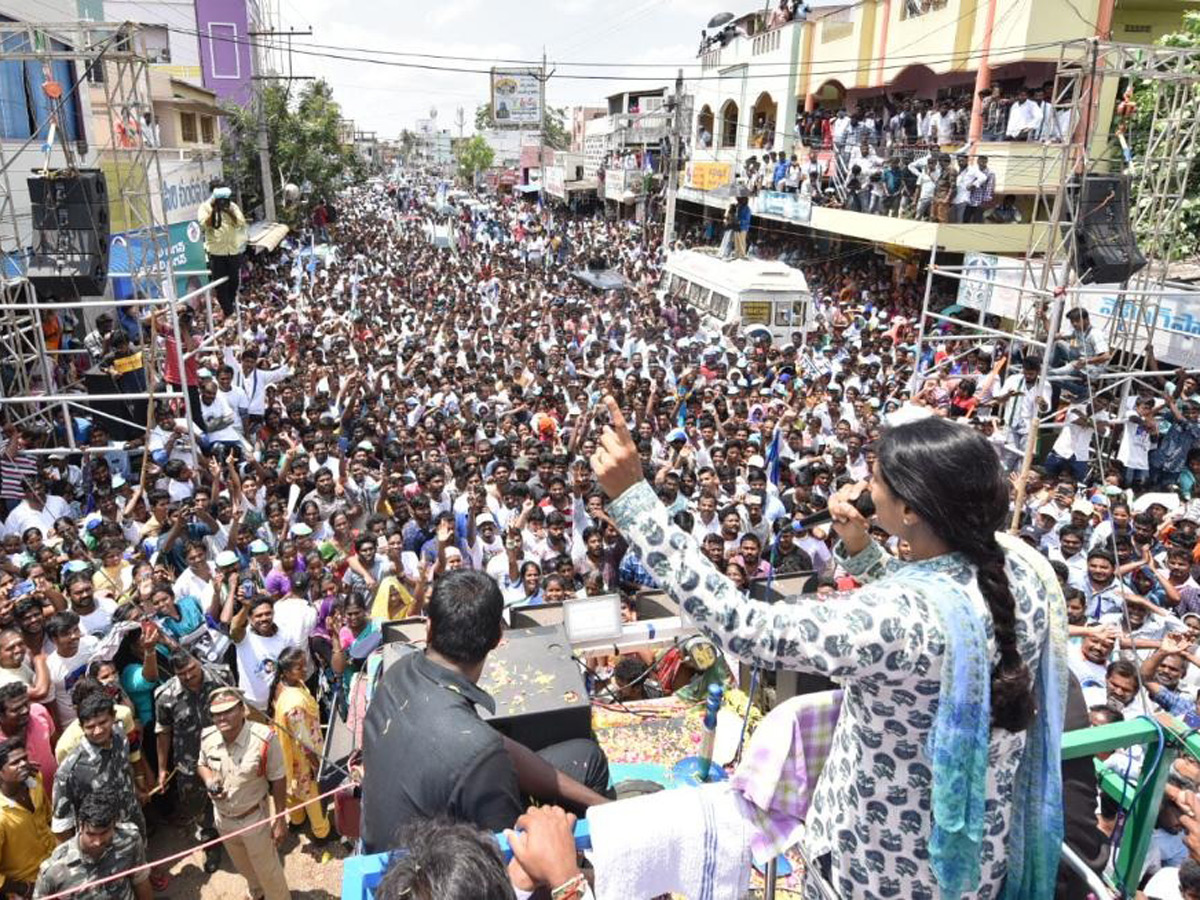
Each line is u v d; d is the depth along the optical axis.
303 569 8.37
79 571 7.18
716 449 11.86
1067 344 12.80
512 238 47.03
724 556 8.43
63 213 11.38
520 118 75.88
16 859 5.51
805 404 14.61
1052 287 13.36
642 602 5.47
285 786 6.06
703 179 35.28
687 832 2.11
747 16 37.72
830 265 29.97
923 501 1.68
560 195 60.59
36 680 6.36
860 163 24.97
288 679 6.72
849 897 1.87
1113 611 8.29
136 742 6.53
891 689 1.65
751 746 2.23
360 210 64.44
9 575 7.46
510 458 11.83
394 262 34.78
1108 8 20.86
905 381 16.83
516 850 1.87
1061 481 10.65
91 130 17.52
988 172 20.39
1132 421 12.52
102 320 15.14
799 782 2.20
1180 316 13.34
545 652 3.57
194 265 16.36
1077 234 11.41
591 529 9.04
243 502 10.08
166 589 6.98
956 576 1.70
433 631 2.30
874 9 28.03
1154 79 11.29
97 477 10.29
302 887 6.41
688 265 25.39
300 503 10.39
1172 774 4.06
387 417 13.36
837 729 1.96
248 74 35.28
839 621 1.59
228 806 5.83
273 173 37.50
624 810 2.13
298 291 25.66
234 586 7.54
